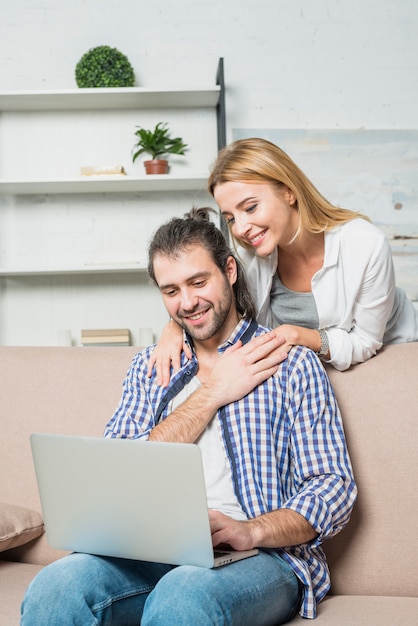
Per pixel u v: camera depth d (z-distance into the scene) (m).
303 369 1.59
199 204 3.84
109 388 1.83
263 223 1.80
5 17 3.77
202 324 1.61
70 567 1.33
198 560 1.28
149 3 3.76
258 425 1.56
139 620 1.39
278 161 1.80
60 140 3.80
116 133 3.80
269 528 1.38
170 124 3.81
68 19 3.77
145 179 3.52
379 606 1.48
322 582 1.50
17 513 1.75
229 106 3.77
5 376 1.90
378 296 1.85
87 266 3.63
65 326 3.83
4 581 1.62
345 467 1.52
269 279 1.97
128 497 1.30
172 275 1.59
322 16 3.79
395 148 3.78
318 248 1.92
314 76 3.78
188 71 3.77
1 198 3.82
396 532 1.60
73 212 3.83
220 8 3.77
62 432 1.82
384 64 3.80
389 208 3.77
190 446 1.21
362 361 1.74
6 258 3.82
